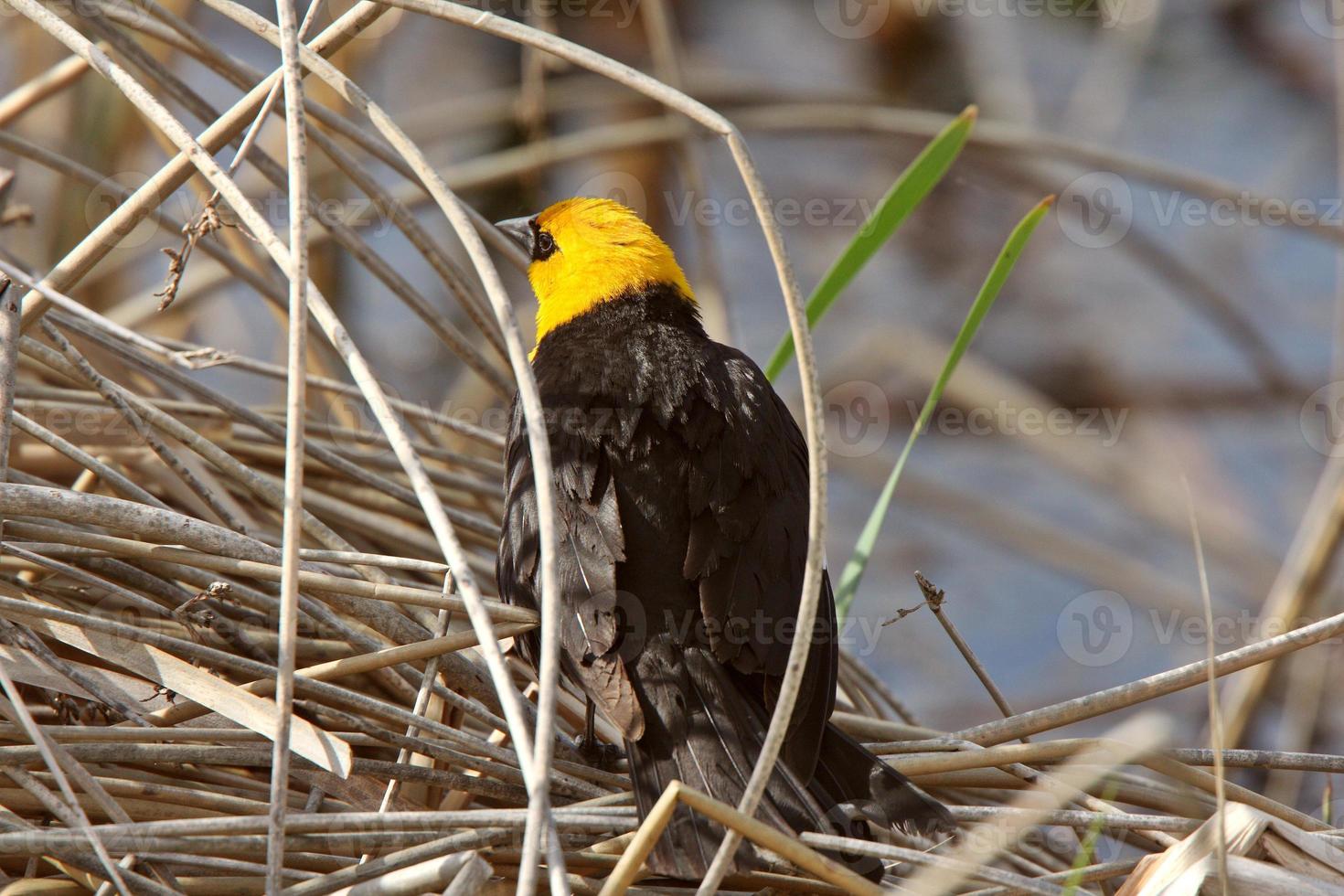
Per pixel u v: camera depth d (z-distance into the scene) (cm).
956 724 1530
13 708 691
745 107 1592
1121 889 669
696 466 787
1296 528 1720
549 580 575
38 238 1359
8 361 729
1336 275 1908
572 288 915
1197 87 1973
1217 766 600
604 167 1600
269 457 1023
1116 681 1555
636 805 684
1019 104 1816
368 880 634
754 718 726
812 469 589
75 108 1358
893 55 1873
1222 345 1866
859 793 704
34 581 823
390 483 963
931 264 1978
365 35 1412
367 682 855
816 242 1953
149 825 609
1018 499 1825
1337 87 1942
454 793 771
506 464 851
